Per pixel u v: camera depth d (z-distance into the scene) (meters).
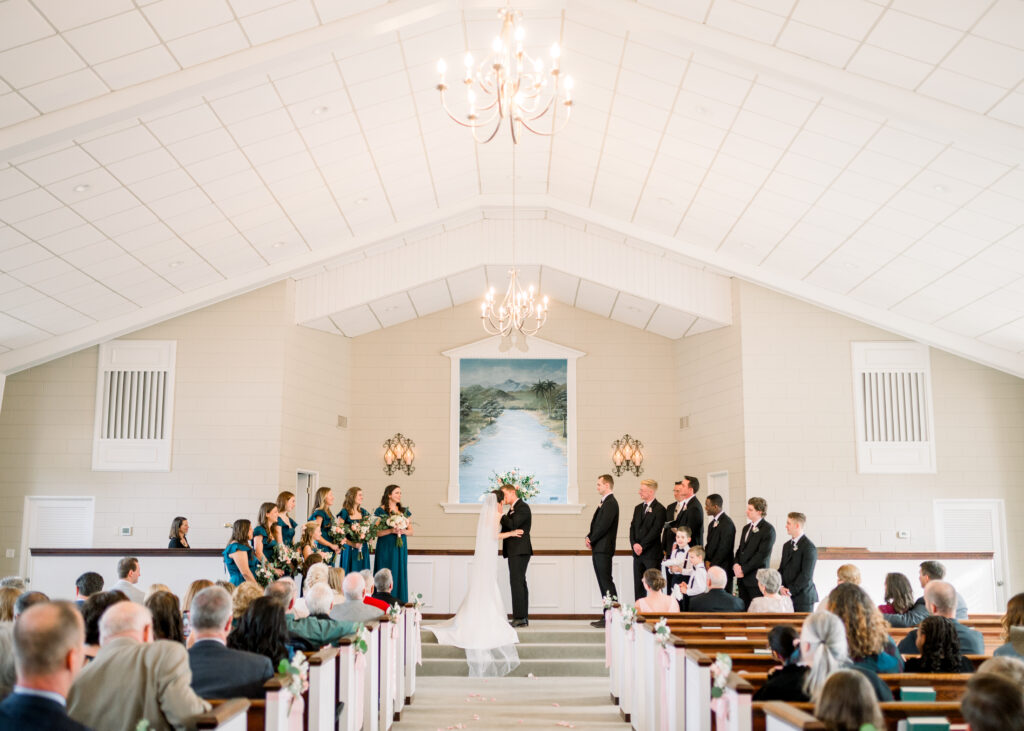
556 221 12.79
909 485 12.14
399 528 10.21
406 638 7.79
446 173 11.15
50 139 7.18
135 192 8.83
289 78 7.96
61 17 6.13
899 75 7.14
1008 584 11.98
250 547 8.62
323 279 12.80
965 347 11.77
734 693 3.95
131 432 12.15
